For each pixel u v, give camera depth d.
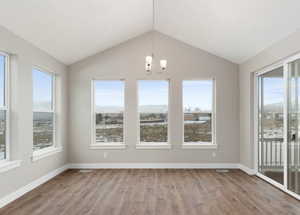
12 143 3.83
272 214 3.17
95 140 6.03
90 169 5.79
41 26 3.83
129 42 5.95
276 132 4.36
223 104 5.93
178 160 5.90
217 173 5.39
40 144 4.80
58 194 3.96
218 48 5.49
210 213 3.21
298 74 3.64
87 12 3.93
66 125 5.86
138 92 6.03
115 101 6.05
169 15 4.86
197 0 3.94
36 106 4.66
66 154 5.84
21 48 3.94
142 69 5.93
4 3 3.03
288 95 3.94
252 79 5.26
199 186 4.40
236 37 4.62
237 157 5.91
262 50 4.65
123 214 3.17
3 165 3.45
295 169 3.74
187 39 5.71
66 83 5.88
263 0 3.27
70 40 4.70
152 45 5.95
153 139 6.02
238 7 3.65
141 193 4.01
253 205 3.48
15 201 3.64
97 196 3.86
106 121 6.05
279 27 3.70
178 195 3.91
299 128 3.63
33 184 4.29
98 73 5.95
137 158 5.90
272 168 4.52
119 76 5.94
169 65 5.93
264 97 4.85
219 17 4.17
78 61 5.94
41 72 4.88
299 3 3.03
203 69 5.94
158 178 4.96
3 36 3.48
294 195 3.77
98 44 5.45
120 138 6.02
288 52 3.78
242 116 5.72
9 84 3.81
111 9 4.14
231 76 5.94
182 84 5.95
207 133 6.03
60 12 3.65
